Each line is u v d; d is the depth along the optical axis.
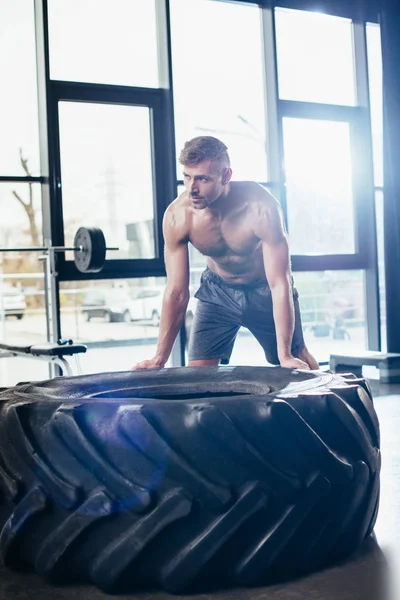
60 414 1.57
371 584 1.58
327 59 6.70
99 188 5.59
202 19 6.04
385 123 6.57
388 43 6.55
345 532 1.69
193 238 2.53
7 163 5.32
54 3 5.42
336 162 6.73
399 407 4.45
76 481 1.55
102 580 1.54
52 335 5.06
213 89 6.10
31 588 1.60
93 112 5.57
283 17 6.46
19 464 1.62
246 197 2.44
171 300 2.54
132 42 5.75
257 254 2.60
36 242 5.46
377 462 1.78
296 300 2.77
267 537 1.53
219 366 2.26
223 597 1.52
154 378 2.17
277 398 1.57
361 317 7.51
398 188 6.59
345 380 1.91
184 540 1.51
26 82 5.38
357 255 6.81
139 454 1.50
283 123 6.38
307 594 1.53
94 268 4.77
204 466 1.49
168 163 5.84
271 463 1.53
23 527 1.61
